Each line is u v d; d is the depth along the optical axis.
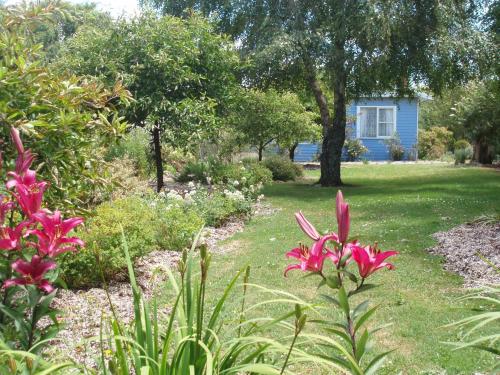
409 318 4.64
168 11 16.81
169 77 11.44
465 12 16.30
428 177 19.27
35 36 4.64
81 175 4.07
